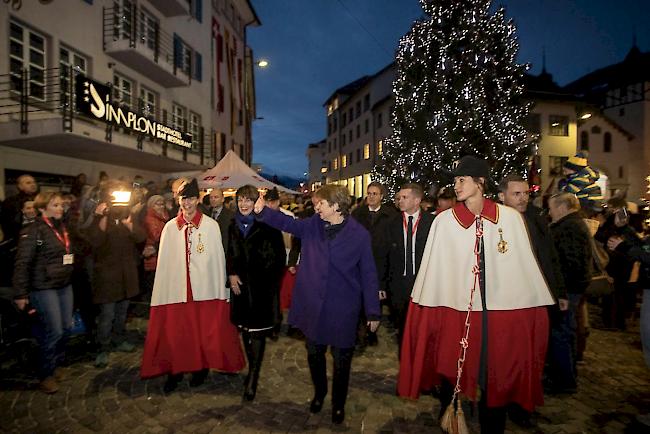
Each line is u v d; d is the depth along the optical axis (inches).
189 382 176.6
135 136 471.5
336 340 137.6
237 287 157.2
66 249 168.4
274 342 230.4
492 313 113.1
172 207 289.3
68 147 422.6
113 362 199.2
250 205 157.3
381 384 174.9
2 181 393.4
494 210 117.3
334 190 138.4
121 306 213.8
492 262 114.7
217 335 172.6
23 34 401.1
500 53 432.1
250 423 141.9
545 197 364.8
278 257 161.9
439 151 444.8
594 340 237.9
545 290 116.2
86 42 483.5
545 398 161.5
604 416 147.3
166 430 137.8
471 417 148.6
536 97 1125.1
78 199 254.1
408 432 136.9
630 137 1302.9
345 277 138.0
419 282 124.0
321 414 148.1
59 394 164.6
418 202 184.5
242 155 1128.2
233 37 1047.6
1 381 176.4
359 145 1455.5
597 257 195.9
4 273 191.6
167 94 668.7
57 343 169.2
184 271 168.9
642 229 266.5
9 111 380.5
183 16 719.7
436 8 442.9
